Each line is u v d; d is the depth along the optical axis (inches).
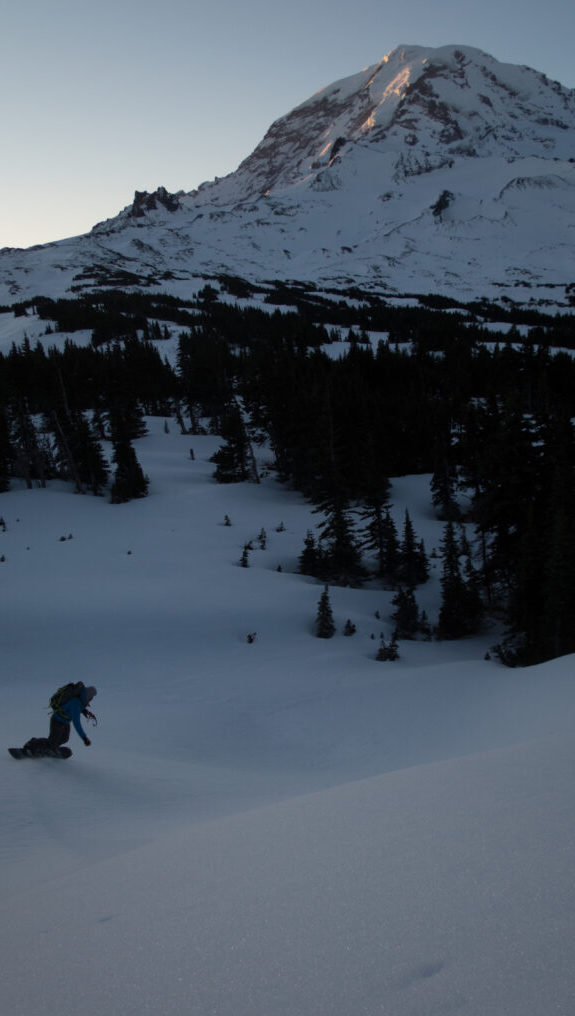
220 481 2472.9
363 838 128.5
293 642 1008.2
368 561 1790.1
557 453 1337.4
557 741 201.5
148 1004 73.5
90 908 119.0
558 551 919.0
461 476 2301.9
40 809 248.4
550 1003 57.6
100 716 585.0
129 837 216.7
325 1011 63.4
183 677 794.2
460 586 1237.1
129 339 4972.9
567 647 906.1
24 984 86.6
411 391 3157.0
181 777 346.3
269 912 96.0
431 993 63.3
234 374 3668.8
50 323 6210.6
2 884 167.2
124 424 2253.9
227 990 72.9
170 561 1478.8
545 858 96.6
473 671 773.9
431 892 91.4
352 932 82.5
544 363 3654.0
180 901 111.0
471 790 152.3
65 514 1975.9
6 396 2306.8
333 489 1641.2
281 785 346.6
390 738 529.7
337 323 7426.2
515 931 74.3
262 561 1573.6
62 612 1042.1
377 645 1045.8
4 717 514.9
